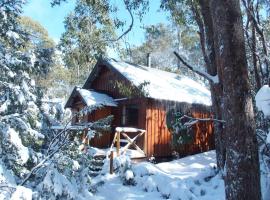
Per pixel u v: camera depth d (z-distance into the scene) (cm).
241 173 546
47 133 914
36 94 918
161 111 1594
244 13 1530
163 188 947
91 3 1159
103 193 949
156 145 1554
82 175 876
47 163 729
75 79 3462
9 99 789
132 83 1447
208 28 1047
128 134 1628
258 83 1236
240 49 565
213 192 924
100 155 1313
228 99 567
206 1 1037
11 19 863
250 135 555
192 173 1148
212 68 1035
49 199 680
